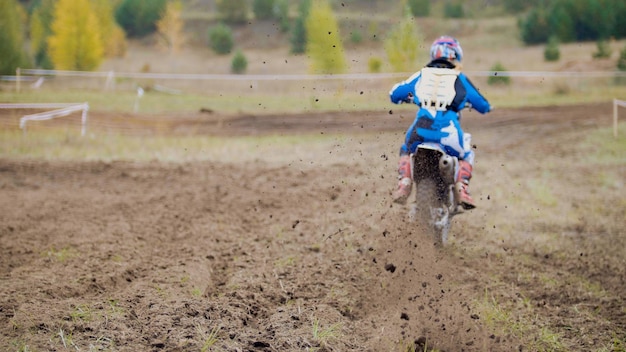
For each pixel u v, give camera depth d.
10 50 52.91
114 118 35.09
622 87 53.97
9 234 12.79
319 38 46.59
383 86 49.22
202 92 57.97
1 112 33.62
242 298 9.27
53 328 7.84
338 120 35.25
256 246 12.16
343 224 13.56
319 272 10.57
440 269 10.10
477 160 23.25
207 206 15.60
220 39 103.44
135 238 12.65
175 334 7.77
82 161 22.00
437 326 8.40
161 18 112.62
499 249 12.39
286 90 62.47
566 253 12.38
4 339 7.50
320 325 8.32
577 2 91.88
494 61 81.12
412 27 47.88
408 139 9.96
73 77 60.00
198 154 24.34
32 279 9.84
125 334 7.75
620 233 13.89
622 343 8.30
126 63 96.56
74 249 11.75
